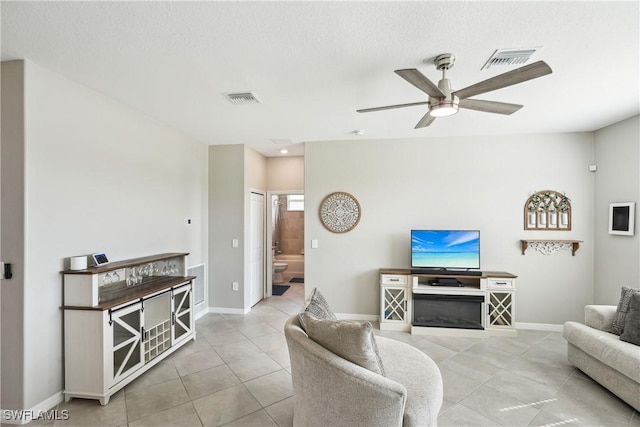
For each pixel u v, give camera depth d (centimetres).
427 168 420
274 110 312
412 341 357
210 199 464
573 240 385
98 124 268
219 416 220
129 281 304
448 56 201
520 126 368
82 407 228
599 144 376
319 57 207
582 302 389
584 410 228
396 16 165
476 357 315
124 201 300
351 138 426
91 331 231
